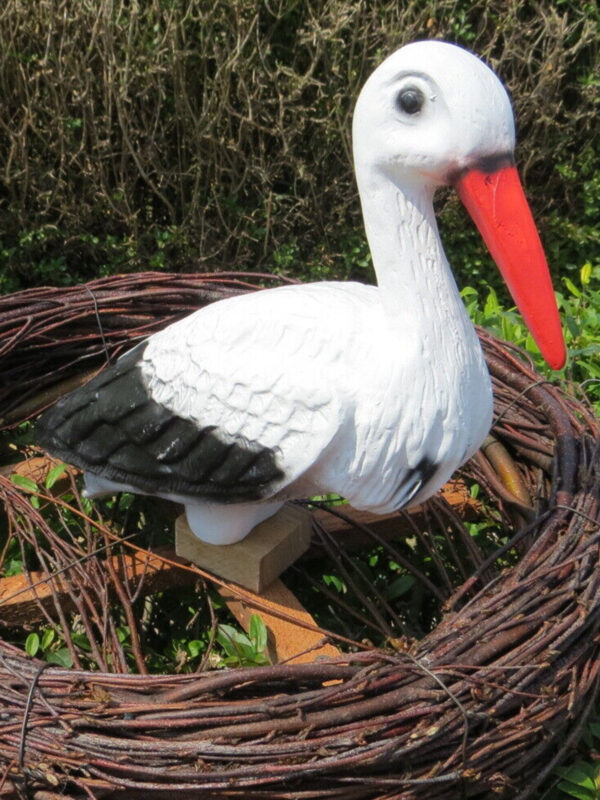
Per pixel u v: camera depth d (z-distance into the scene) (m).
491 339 1.30
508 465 1.18
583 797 0.95
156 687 0.85
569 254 2.29
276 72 1.97
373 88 0.84
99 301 1.34
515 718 0.85
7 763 0.83
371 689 0.83
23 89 1.96
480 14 2.09
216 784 0.78
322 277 2.18
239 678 0.84
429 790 0.83
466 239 2.21
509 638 0.88
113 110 2.01
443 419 0.89
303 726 0.80
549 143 2.18
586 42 2.07
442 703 0.83
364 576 1.21
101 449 1.03
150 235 2.13
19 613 1.08
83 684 0.86
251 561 1.07
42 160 2.05
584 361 1.56
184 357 0.98
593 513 1.02
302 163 2.06
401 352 0.88
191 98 2.01
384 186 0.87
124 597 1.08
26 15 1.91
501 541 1.33
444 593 1.27
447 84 0.81
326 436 0.88
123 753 0.80
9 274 2.11
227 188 2.13
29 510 1.13
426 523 1.22
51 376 1.36
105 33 1.90
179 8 1.92
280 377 0.90
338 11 1.96
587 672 0.93
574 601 0.92
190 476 0.97
